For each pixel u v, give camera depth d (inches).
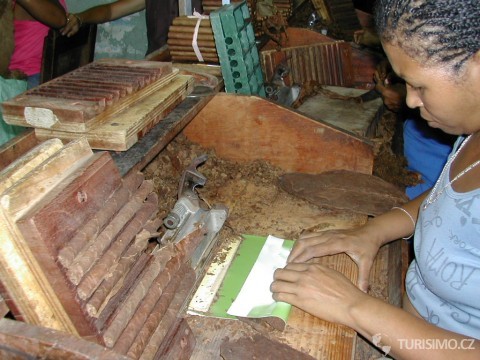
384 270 38.1
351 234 36.8
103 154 25.0
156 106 36.4
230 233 39.7
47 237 19.9
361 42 82.6
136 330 24.1
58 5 81.6
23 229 19.4
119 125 32.7
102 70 39.4
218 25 49.2
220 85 51.2
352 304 29.3
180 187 37.1
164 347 26.5
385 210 41.8
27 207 20.2
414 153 62.6
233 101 47.8
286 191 45.7
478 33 21.6
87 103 32.1
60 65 84.4
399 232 38.0
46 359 19.5
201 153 49.8
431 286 31.0
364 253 35.6
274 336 29.9
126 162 32.9
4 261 19.7
